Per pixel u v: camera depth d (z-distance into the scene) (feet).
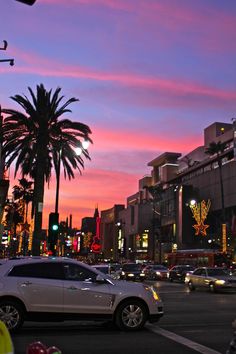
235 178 295.48
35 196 111.75
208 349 31.32
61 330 39.50
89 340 34.60
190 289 103.14
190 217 341.62
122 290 38.96
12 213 274.77
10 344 10.89
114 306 38.60
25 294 37.55
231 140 334.24
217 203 316.81
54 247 87.76
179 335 37.06
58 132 113.39
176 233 355.36
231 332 38.81
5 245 247.91
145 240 470.39
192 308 59.62
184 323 44.57
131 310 38.88
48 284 38.01
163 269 172.14
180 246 338.95
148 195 511.81
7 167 117.39
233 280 92.02
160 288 110.93
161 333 37.88
